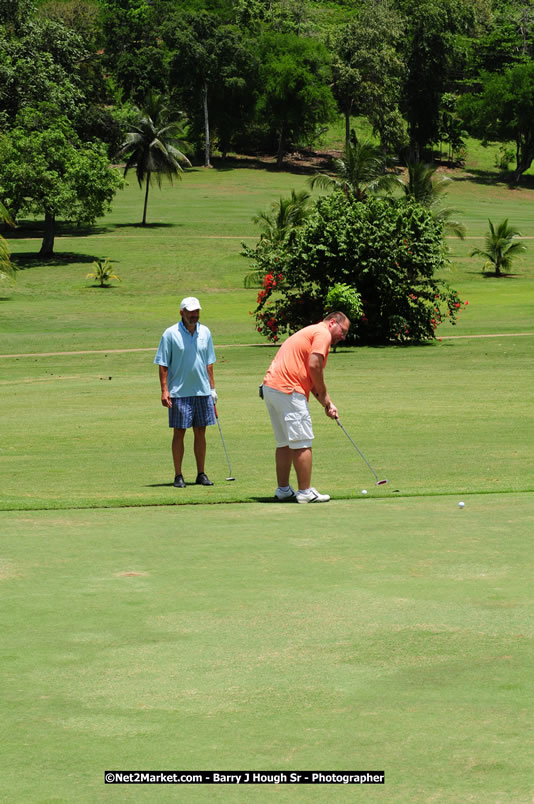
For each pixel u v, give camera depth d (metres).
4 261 138.00
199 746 6.44
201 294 136.88
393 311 82.00
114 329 100.69
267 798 5.63
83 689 7.62
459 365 61.47
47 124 173.88
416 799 5.57
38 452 26.62
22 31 196.00
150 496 18.58
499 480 19.92
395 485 19.45
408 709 7.07
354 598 10.30
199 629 9.23
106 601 10.30
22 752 6.38
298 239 81.44
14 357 74.31
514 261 168.50
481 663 8.12
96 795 5.71
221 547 13.10
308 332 17.77
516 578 11.09
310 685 7.64
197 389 20.64
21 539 13.84
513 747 6.32
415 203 83.88
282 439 17.70
